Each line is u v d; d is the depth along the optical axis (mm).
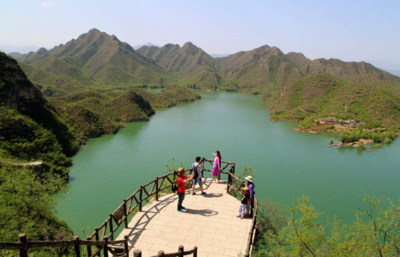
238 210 14320
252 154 77625
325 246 15156
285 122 135875
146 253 10594
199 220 13117
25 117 71625
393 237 13711
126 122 124188
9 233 23734
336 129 119250
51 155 63281
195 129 111000
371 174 64375
